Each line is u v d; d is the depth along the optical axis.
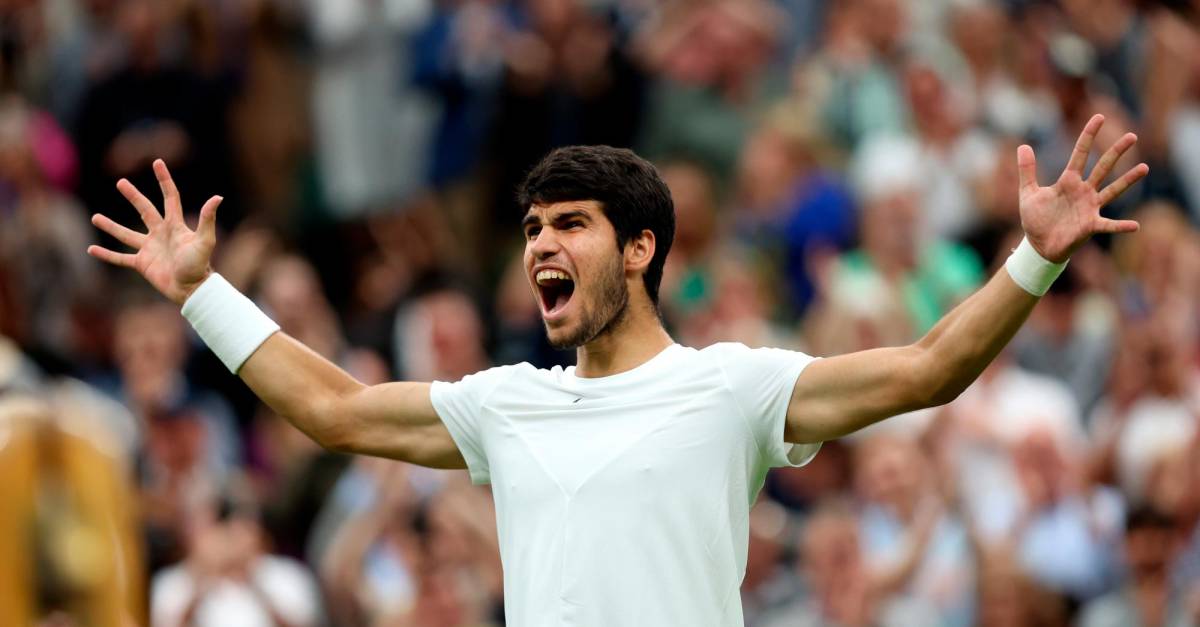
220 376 42.53
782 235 45.94
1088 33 49.97
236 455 41.56
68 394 35.06
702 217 44.38
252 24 51.19
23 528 26.50
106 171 48.97
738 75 49.94
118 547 27.59
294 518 39.06
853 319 41.34
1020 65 49.16
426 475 36.19
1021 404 38.38
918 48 49.31
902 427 38.03
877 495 36.22
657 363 19.30
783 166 46.94
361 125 51.12
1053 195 17.89
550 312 19.34
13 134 46.62
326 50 51.44
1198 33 51.06
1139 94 49.53
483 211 50.31
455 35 50.31
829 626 35.00
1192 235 45.56
